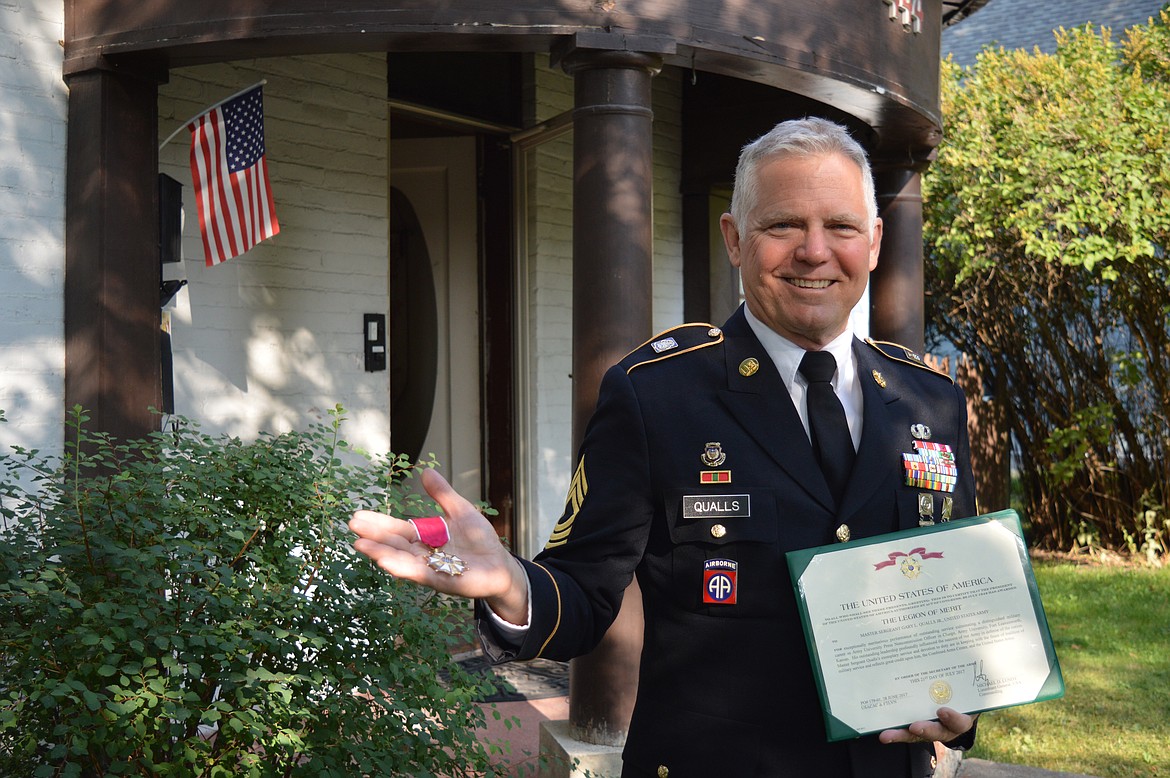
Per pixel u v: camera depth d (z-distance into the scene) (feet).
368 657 9.11
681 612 5.19
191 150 13.15
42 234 11.79
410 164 19.83
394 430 20.08
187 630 8.16
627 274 11.18
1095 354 25.84
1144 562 25.50
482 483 19.92
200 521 8.77
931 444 5.55
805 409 5.43
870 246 5.56
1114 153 22.38
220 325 14.89
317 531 9.45
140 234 11.98
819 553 4.99
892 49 14.16
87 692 7.48
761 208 5.31
